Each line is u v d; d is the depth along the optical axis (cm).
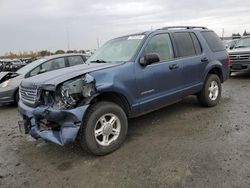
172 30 559
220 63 641
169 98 520
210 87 626
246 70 1010
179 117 572
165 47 526
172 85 524
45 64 838
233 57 1034
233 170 334
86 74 395
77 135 391
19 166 393
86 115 388
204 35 630
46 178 353
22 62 1862
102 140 411
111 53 519
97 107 397
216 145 413
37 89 396
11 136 530
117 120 422
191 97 745
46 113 382
